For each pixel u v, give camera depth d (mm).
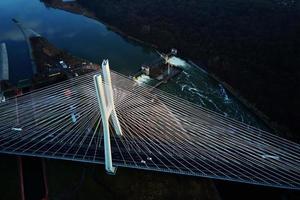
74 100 79812
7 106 77875
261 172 60250
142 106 78250
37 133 69250
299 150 66750
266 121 90438
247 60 110688
